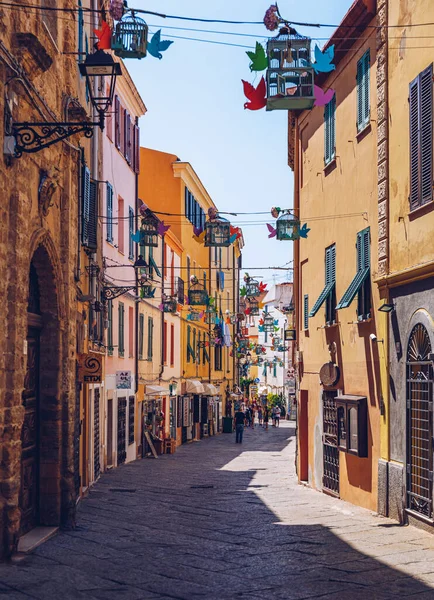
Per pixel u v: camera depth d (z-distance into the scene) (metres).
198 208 49.22
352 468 17.61
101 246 23.20
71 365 13.26
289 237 20.08
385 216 15.50
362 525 13.99
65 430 12.98
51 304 12.77
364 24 16.94
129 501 17.12
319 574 9.91
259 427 63.72
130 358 29.56
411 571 10.10
